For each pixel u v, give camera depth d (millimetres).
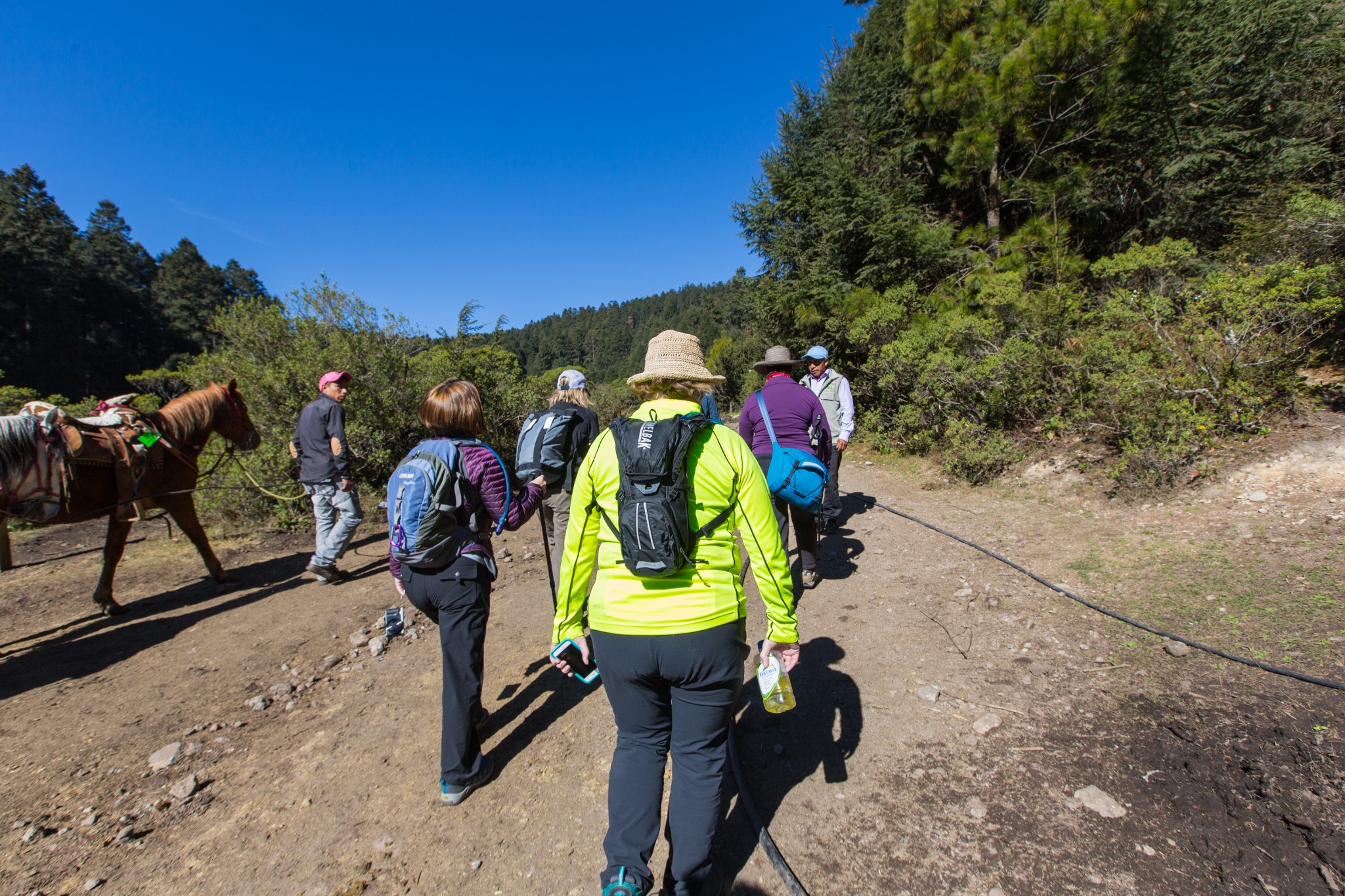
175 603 5148
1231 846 2061
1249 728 2537
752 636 4039
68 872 2365
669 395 2166
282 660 4051
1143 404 5539
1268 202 7965
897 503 6551
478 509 2762
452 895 2201
